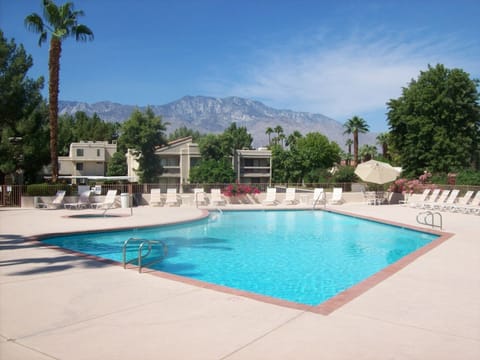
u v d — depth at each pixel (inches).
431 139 1409.9
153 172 2048.5
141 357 152.3
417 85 1471.5
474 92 1401.3
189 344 164.4
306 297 289.7
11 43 1016.2
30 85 1017.5
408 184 1080.8
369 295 236.1
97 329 180.9
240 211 887.1
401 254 450.9
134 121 2005.4
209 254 445.4
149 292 239.1
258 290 307.6
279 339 169.9
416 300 227.0
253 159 2460.6
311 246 498.3
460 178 1060.5
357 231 621.3
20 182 1158.3
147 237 555.8
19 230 517.3
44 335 173.8
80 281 264.7
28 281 264.2
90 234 518.9
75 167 2363.4
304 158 2657.5
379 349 160.6
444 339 171.5
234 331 178.5
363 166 993.5
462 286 257.4
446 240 448.5
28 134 992.9
